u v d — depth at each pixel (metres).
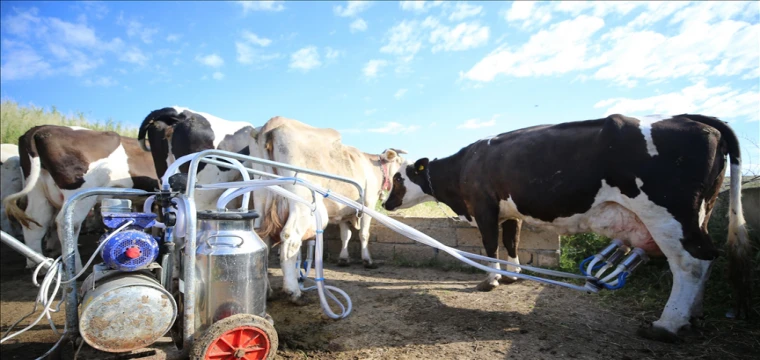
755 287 3.88
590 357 3.04
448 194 5.80
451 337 3.48
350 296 4.84
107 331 2.29
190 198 2.56
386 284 5.41
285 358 3.17
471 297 4.64
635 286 4.77
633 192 3.41
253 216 2.76
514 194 4.37
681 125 3.31
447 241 6.57
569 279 5.43
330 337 3.56
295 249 4.39
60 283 2.39
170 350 2.57
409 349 3.27
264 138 4.68
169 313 2.45
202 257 2.61
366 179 6.33
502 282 5.33
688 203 3.20
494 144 4.77
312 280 5.60
